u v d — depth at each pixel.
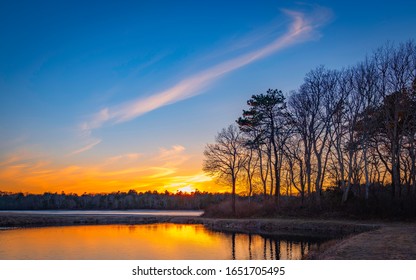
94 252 30.33
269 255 28.64
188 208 171.75
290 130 57.97
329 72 52.72
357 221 42.88
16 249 32.03
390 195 47.22
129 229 50.78
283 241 36.00
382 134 48.62
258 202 69.75
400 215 41.19
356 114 48.34
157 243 35.44
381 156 48.12
